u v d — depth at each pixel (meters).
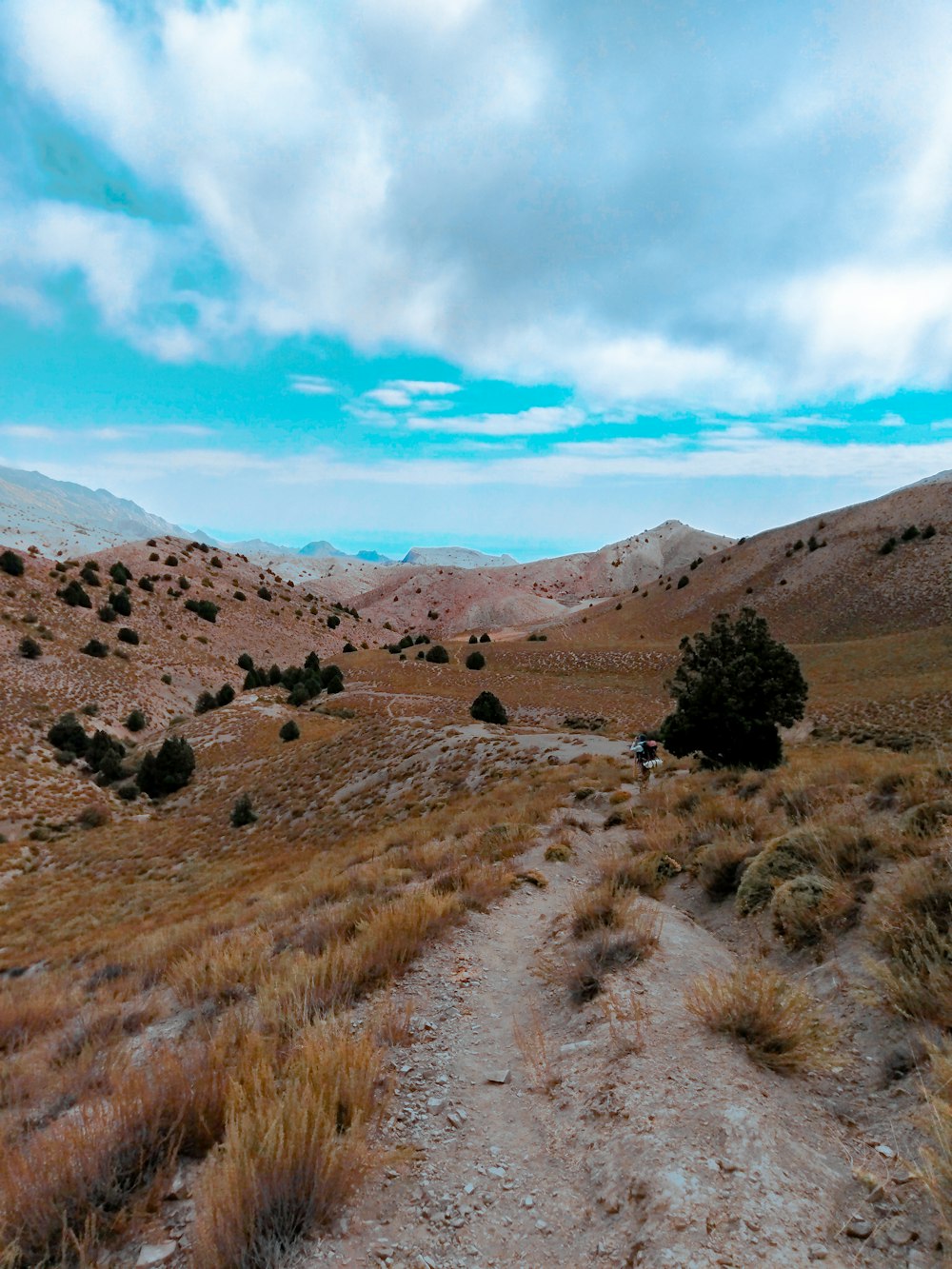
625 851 9.50
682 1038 3.86
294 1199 2.67
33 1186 2.87
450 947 6.39
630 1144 2.93
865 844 5.81
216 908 16.16
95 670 72.50
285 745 51.12
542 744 30.64
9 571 87.38
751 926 5.73
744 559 134.88
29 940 20.73
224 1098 3.44
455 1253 2.51
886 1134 2.81
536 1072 3.89
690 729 18.09
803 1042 3.53
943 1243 2.15
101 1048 5.59
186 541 152.50
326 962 5.66
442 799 26.27
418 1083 3.94
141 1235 2.73
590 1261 2.36
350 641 127.12
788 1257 2.20
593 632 128.12
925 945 3.70
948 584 92.94
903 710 39.12
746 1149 2.76
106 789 47.38
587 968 5.04
